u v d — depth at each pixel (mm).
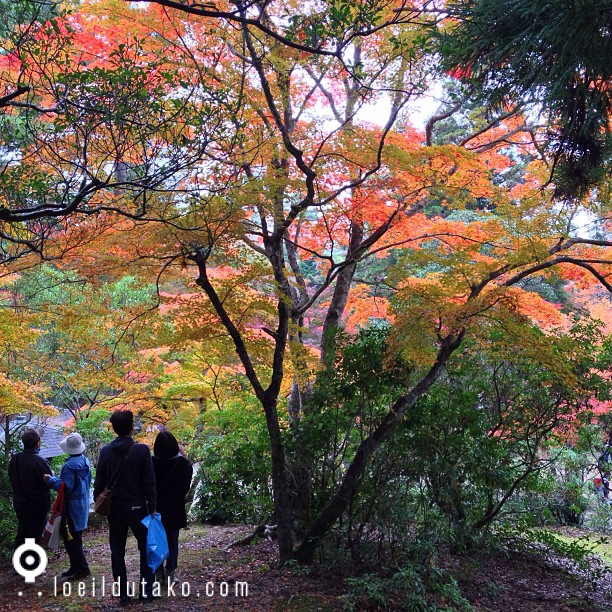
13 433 9508
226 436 8477
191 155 4180
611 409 7668
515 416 7156
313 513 6195
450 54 4355
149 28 6516
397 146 6449
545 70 3924
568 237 6172
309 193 5918
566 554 7059
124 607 4844
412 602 4777
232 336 5867
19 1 3668
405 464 5891
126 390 10289
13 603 5074
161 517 5469
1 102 3496
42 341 10102
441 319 5648
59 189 4316
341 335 6141
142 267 6188
